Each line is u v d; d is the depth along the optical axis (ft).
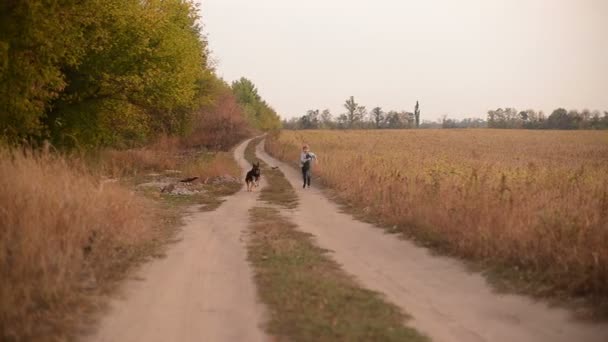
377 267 27.50
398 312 19.97
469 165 82.48
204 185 72.02
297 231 38.04
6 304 17.95
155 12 81.15
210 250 31.65
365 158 92.17
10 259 22.13
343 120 593.83
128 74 75.56
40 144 69.26
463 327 18.53
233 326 18.54
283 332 17.80
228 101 226.17
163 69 81.71
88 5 58.08
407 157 101.76
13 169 29.60
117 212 32.37
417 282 24.57
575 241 25.07
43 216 25.84
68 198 28.50
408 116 611.88
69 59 61.26
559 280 22.26
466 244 29.37
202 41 148.25
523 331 18.11
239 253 30.83
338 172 70.28
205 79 144.36
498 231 28.86
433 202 38.22
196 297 21.97
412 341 16.94
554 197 35.50
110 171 65.82
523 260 25.54
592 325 18.26
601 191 36.73
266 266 27.14
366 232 37.78
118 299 21.29
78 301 20.10
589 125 488.02
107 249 27.91
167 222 41.39
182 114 135.33
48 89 60.64
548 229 26.48
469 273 26.11
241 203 55.36
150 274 25.45
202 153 154.92
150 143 142.20
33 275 21.17
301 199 58.49
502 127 555.69
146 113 95.96
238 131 231.09
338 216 45.78
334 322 18.57
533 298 21.58
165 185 69.31
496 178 54.34
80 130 75.66
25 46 48.19
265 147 191.52
